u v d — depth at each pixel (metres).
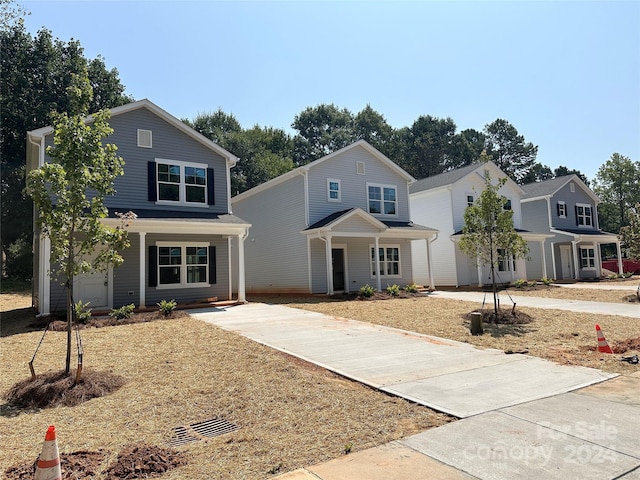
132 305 12.68
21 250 27.36
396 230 20.27
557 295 19.20
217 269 16.70
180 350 8.56
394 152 55.47
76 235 12.81
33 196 6.70
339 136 54.62
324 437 4.53
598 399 5.57
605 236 29.98
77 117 6.95
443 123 58.22
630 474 3.62
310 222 19.91
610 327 11.11
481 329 10.41
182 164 16.12
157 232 14.23
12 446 4.53
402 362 7.63
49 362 7.90
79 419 5.28
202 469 3.89
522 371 7.02
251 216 24.08
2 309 17.58
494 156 62.09
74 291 13.98
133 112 15.35
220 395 6.00
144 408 5.59
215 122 45.56
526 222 31.27
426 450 4.12
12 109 29.02
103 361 7.83
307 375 6.81
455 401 5.51
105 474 3.82
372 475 3.65
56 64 31.05
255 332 10.35
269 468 3.86
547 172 66.62
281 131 53.06
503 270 25.72
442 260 24.84
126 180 14.98
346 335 10.09
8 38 29.27
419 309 14.55
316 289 19.77
